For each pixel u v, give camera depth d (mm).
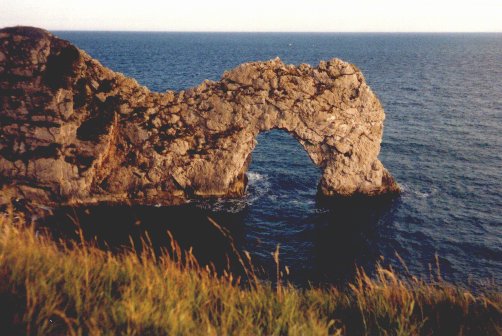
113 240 30828
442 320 7672
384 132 63094
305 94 40344
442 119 71625
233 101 40469
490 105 83938
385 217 36719
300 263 29281
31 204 34406
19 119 36625
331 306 7957
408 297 8141
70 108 37219
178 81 107812
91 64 40531
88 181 36812
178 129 40656
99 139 37719
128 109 40125
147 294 6699
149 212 36969
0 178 35938
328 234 33688
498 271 28219
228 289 7840
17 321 5336
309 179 46125
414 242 32344
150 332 5746
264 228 34625
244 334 6082
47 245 8500
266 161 51625
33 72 37219
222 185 39969
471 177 45438
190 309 6699
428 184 43750
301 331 6266
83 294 6445
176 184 39469
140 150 39156
